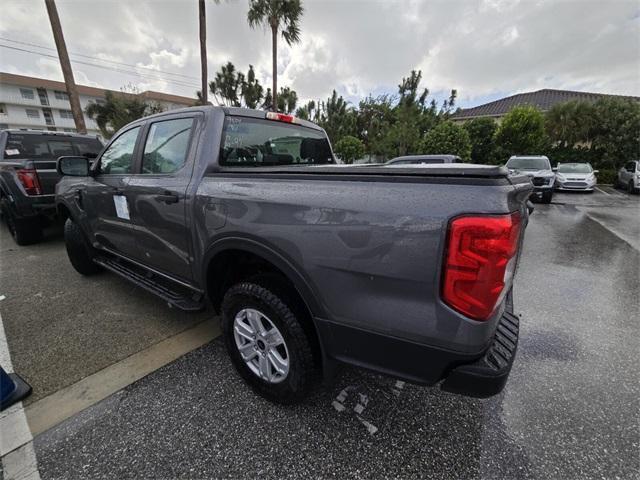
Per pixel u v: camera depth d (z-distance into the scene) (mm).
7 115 35750
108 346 2426
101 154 3002
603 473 1445
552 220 7574
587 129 17312
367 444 1599
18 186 4426
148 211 2326
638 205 9812
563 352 2387
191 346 2428
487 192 1100
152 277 2746
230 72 16625
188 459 1518
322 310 1461
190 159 2057
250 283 1774
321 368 1681
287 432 1664
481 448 1579
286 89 18984
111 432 1660
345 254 1336
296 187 1510
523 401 1889
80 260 3613
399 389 1979
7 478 1428
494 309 1178
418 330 1230
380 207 1247
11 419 1741
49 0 8828
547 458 1524
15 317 2846
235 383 2031
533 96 25328
